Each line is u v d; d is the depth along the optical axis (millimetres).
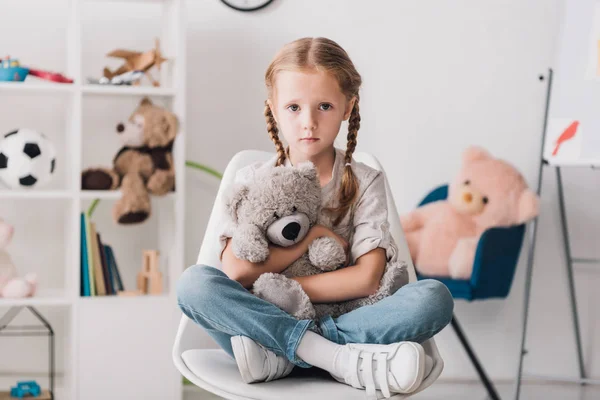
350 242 1476
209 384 1313
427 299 1324
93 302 2518
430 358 1351
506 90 3021
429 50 2982
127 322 2545
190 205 2883
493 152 3023
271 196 1378
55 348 2832
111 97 2801
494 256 2639
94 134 2814
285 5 2904
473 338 3055
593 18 2752
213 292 1296
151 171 2553
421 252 2752
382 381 1241
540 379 3080
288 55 1423
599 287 3094
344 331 1344
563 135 2773
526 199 2691
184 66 2568
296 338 1301
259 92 2906
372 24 2951
